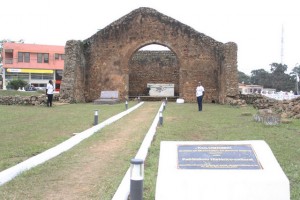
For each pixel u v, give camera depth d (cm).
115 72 3000
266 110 1591
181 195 468
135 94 3559
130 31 2994
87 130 1218
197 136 1120
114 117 1600
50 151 895
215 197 465
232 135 1132
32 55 5994
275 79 7869
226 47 2722
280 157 834
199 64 2959
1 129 1245
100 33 3008
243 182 462
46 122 1438
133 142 1034
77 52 2803
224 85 2745
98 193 611
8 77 5891
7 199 581
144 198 568
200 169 478
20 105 2348
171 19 2977
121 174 712
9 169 723
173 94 3506
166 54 3553
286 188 461
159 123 1377
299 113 1650
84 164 793
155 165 763
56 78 6003
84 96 3003
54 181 675
